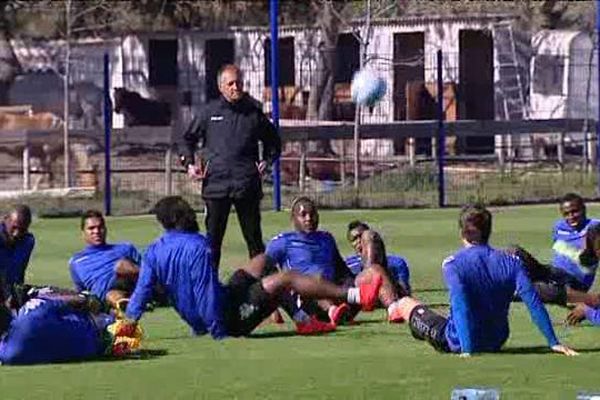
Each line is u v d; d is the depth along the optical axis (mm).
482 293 41344
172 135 116875
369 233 50125
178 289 46688
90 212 54594
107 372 40188
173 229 47125
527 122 121000
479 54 139375
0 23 161500
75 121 153000
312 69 138125
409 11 124125
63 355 42156
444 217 96312
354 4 129625
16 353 41594
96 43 158750
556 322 49250
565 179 113625
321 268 50938
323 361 41562
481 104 139375
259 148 57781
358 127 111750
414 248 78938
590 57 129750
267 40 146875
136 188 112125
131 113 152250
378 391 36688
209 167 57094
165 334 47969
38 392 37375
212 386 37875
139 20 160125
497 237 82250
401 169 112438
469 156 117938
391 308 48656
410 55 128375
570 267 52094
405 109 125125
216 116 57094
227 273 67500
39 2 160125
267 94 144875
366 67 112812
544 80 142375
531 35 142125
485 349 41844
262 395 36594
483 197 106188
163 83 155000
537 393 36125
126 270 53312
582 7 146625
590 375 38375
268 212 99000
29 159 122562
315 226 51531
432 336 42438
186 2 161000
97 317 43438
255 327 47719
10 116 144000
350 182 114125
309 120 137000
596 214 94000
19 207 51344
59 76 159375
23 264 51688
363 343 45312
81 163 122000
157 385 38188
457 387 36906
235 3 160875
